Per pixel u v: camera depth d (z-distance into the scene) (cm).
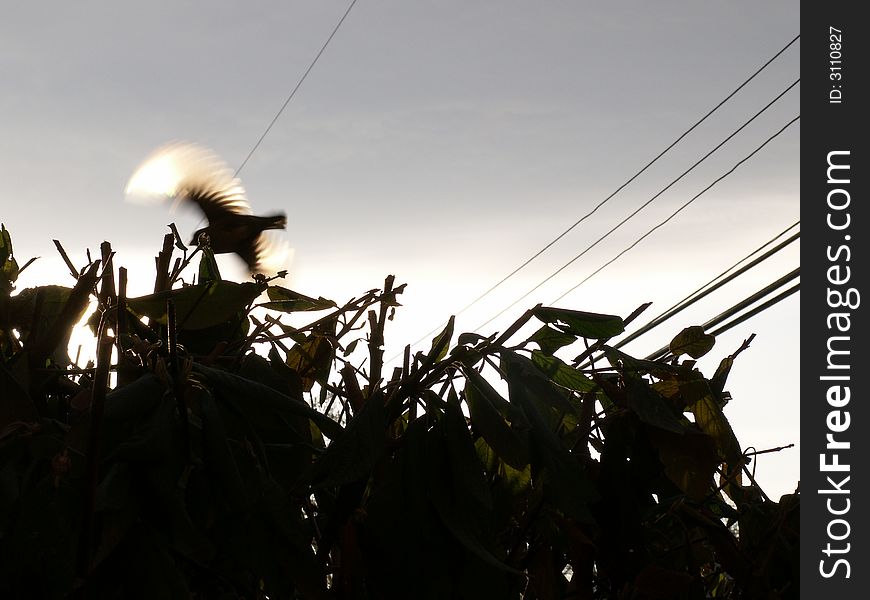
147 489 129
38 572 121
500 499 169
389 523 146
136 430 131
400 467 150
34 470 138
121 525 125
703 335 177
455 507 146
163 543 129
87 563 124
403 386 155
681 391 169
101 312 161
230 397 148
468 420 165
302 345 188
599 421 172
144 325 167
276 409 143
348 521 148
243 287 157
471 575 146
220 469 132
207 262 176
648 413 156
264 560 134
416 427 151
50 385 154
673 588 148
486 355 159
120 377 144
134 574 126
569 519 162
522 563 166
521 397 152
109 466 132
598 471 168
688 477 159
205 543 130
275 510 137
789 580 171
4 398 138
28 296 158
